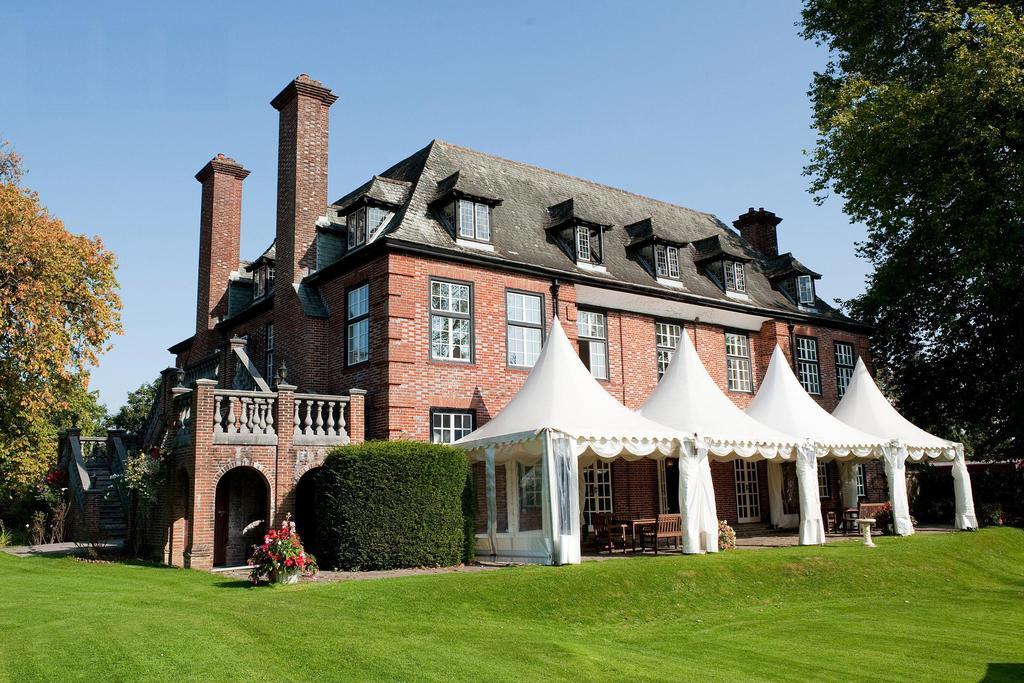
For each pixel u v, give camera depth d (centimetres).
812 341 2853
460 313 1942
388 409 1772
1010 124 2314
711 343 2538
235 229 2717
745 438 1812
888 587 1580
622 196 2856
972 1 2466
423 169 2200
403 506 1514
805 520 1916
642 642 1088
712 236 2761
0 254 2125
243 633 920
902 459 2181
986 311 2948
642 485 2259
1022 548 2080
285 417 1633
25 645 852
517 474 1717
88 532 1927
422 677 798
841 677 923
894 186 2567
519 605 1204
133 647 845
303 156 2181
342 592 1170
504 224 2211
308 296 2103
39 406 2220
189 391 1692
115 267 2388
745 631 1182
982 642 1123
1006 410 3039
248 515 1811
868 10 2686
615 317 2303
